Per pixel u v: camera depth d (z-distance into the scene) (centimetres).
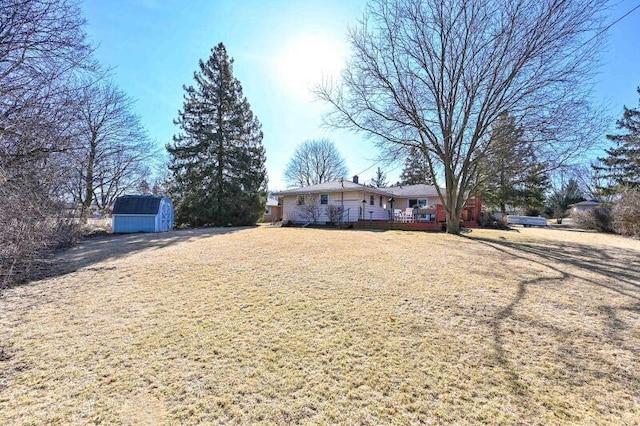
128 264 601
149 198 1499
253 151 2106
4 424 182
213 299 399
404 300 395
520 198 2616
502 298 408
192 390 216
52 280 495
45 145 554
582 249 862
